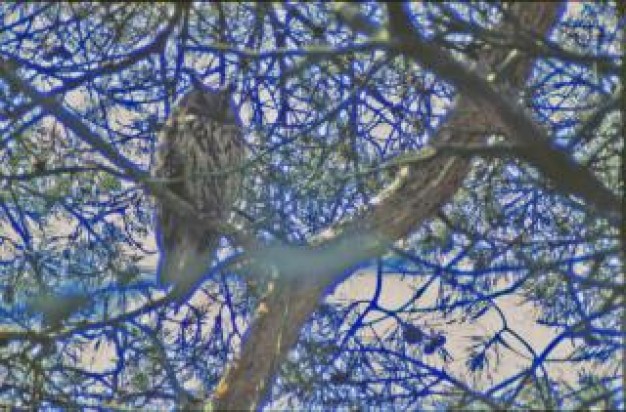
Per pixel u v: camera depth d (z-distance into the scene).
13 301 12.35
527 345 12.04
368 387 11.78
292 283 11.61
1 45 12.17
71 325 11.86
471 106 11.58
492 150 8.85
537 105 12.30
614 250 9.34
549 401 9.66
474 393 9.34
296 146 12.10
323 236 11.58
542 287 12.30
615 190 10.91
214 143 13.33
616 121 11.75
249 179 12.95
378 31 8.28
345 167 12.28
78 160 12.98
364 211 11.80
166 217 12.94
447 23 9.21
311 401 11.69
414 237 12.55
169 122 13.23
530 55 9.38
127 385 12.36
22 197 13.06
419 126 12.52
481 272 9.52
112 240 12.89
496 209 12.12
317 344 11.95
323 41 11.62
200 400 11.30
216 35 12.32
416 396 11.22
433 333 12.58
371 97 12.79
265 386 11.12
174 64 12.89
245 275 11.91
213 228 11.02
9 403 11.73
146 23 12.18
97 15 11.62
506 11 9.29
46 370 11.88
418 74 12.58
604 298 11.28
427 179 11.81
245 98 13.01
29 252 12.58
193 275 12.38
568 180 8.86
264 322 11.72
